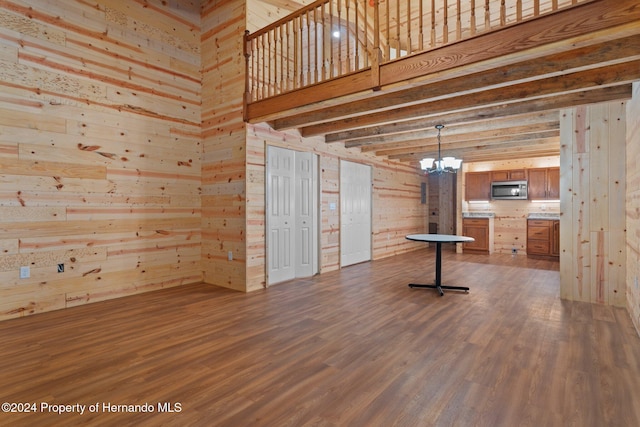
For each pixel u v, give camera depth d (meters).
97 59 3.96
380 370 2.33
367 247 6.89
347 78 3.39
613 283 3.77
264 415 1.84
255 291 4.45
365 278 5.23
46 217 3.60
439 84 3.25
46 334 2.96
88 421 1.79
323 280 5.10
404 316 3.43
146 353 2.59
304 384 2.15
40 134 3.54
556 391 2.05
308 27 3.72
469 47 2.67
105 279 4.05
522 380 2.18
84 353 2.59
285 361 2.46
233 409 1.89
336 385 2.14
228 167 4.62
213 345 2.74
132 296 4.21
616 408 1.88
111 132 4.08
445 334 2.95
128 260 4.25
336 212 6.03
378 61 3.16
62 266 3.71
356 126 4.59
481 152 6.69
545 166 7.39
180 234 4.78
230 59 4.60
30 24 3.47
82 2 3.83
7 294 3.35
